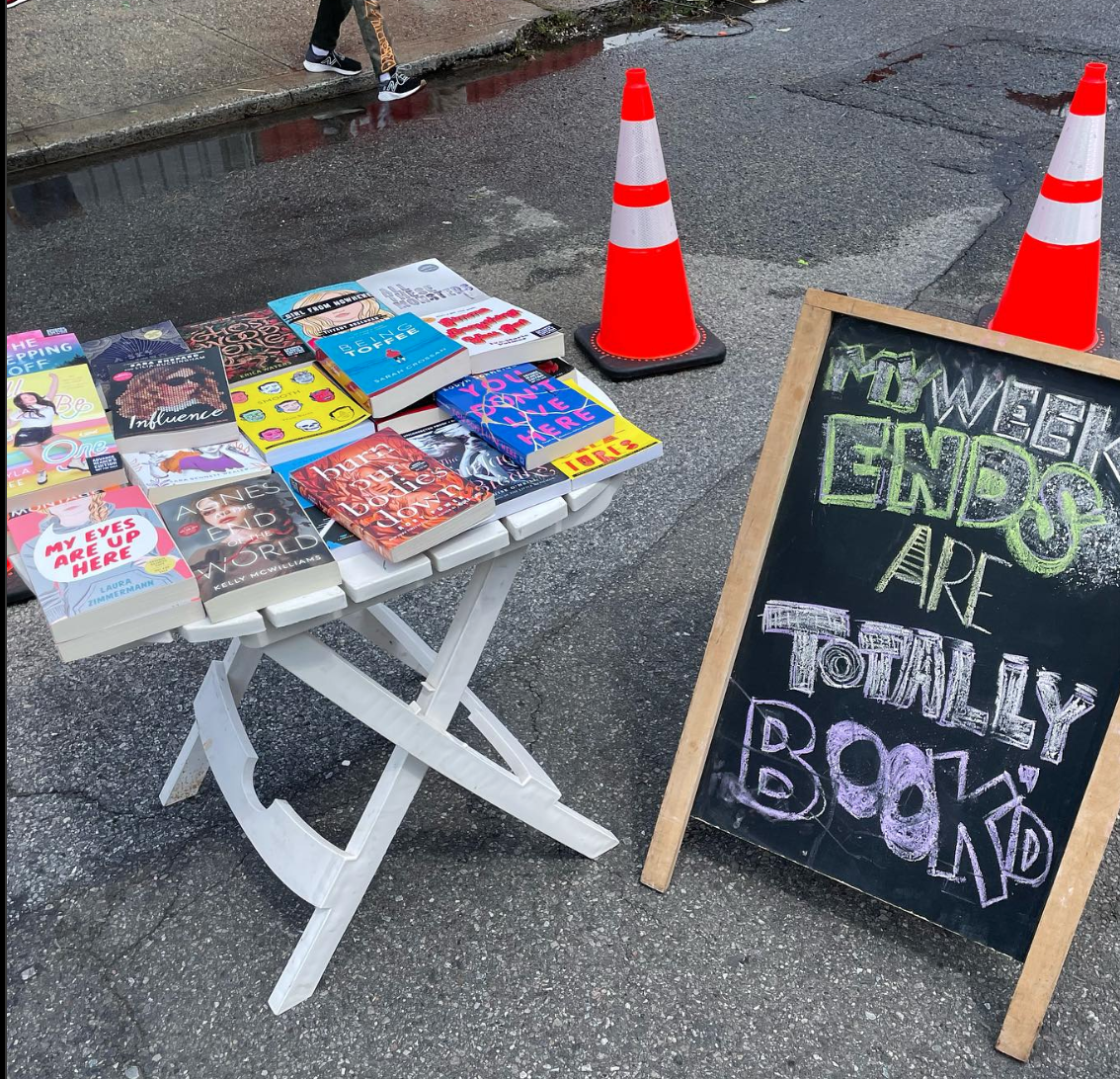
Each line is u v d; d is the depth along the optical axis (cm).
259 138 621
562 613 301
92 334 438
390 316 227
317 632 297
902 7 799
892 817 206
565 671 283
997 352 187
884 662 203
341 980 212
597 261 484
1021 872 195
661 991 209
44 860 238
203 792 253
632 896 227
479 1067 197
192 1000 210
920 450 195
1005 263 471
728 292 455
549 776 254
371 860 204
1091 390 181
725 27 773
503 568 196
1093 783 182
